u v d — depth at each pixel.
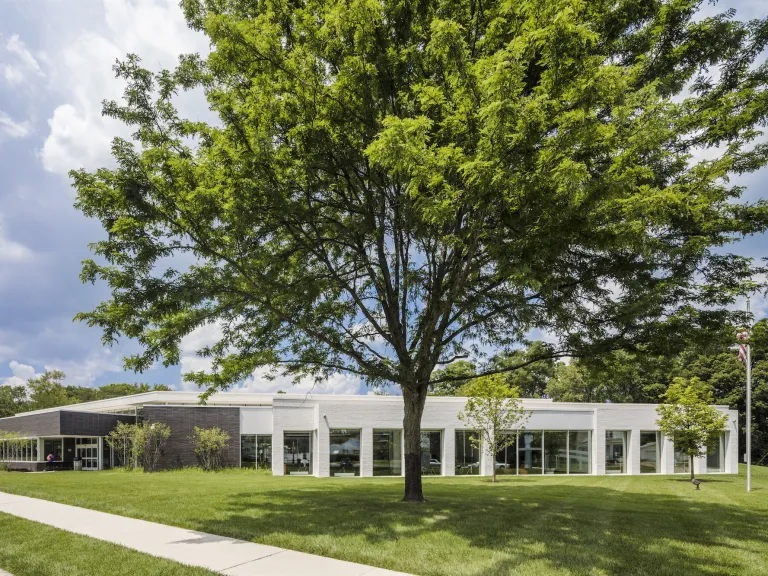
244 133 10.73
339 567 7.08
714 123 10.00
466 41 10.56
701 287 10.68
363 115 11.04
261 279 10.91
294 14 11.52
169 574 6.68
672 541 8.96
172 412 33.91
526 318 10.90
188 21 11.91
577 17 7.64
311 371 13.99
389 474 27.39
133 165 10.37
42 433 36.75
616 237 8.14
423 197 8.34
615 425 31.69
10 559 7.59
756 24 10.13
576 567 7.11
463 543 8.42
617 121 8.48
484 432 25.91
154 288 10.08
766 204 10.25
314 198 11.98
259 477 24.81
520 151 7.61
